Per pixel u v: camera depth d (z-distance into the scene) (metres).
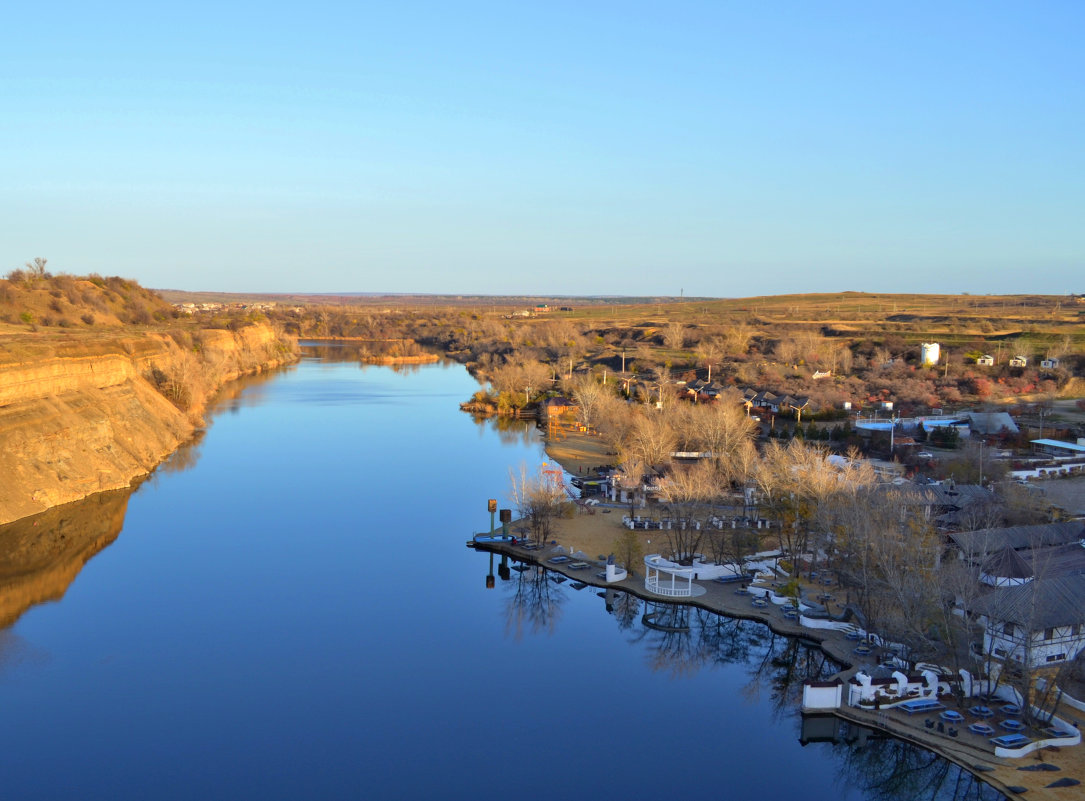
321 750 58.25
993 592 67.56
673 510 105.62
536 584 90.81
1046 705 59.78
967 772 53.91
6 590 85.25
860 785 55.75
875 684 63.16
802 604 81.25
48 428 123.00
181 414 181.75
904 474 119.81
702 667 72.75
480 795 53.66
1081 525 88.19
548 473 126.00
